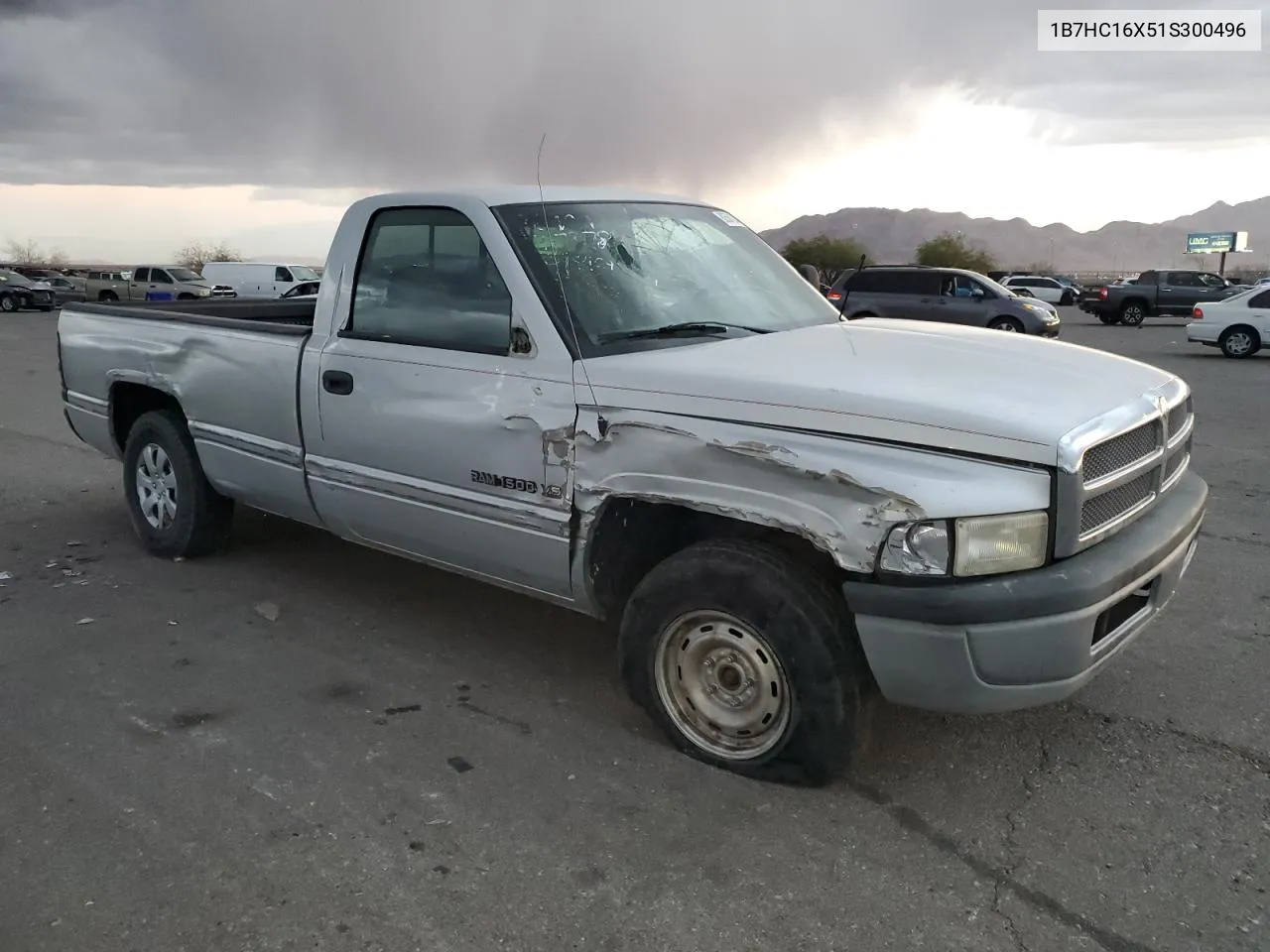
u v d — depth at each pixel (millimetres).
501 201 3947
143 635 4688
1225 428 10773
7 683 4164
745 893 2811
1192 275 33000
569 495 3555
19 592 5246
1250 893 2799
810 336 3873
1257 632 4719
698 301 4074
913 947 2602
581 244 3949
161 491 5738
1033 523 2814
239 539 6152
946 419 2881
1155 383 3500
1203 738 3699
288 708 3953
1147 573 3109
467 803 3264
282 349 4602
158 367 5441
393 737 3721
